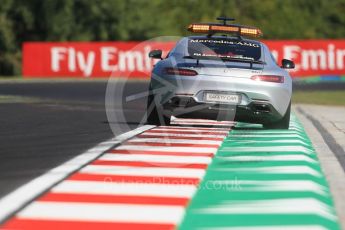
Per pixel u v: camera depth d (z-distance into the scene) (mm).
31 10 146625
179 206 17375
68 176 21297
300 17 173500
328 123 42469
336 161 25250
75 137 31516
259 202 17797
